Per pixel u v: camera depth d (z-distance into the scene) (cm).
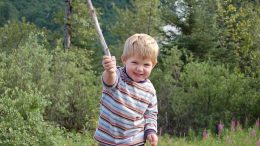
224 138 1373
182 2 3209
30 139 1061
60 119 1587
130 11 4269
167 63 2114
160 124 1948
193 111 1917
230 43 2966
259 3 2869
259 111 1889
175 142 1411
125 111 424
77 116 1612
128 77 429
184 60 2977
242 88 1912
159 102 1977
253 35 2578
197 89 1920
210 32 3081
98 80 1808
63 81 1595
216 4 3155
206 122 1866
